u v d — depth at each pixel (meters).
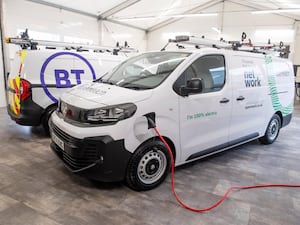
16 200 2.37
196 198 2.54
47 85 4.12
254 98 3.71
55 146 2.82
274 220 2.23
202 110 2.95
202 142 3.06
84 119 2.38
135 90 2.59
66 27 9.96
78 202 2.37
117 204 2.37
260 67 3.84
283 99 4.45
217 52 3.19
